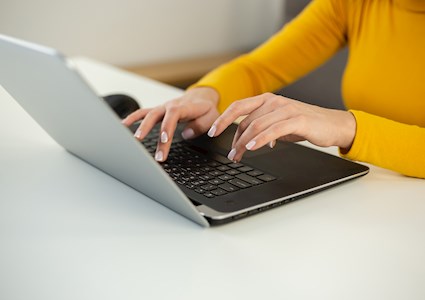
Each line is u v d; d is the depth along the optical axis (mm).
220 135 864
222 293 499
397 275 539
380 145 774
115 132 553
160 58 2291
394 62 1067
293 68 1252
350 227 630
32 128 920
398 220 652
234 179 703
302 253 571
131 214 643
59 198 680
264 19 2559
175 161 754
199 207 623
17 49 552
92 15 2047
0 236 587
